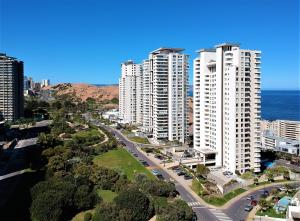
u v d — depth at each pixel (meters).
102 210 156.25
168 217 151.12
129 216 153.00
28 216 163.88
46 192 166.75
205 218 166.88
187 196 195.62
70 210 170.25
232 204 185.75
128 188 179.00
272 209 176.50
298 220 142.88
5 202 181.25
